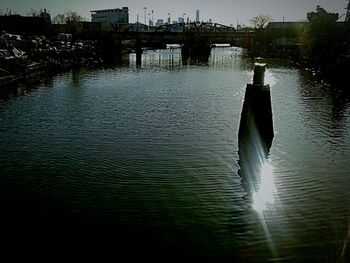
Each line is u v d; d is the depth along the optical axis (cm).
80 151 2177
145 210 1474
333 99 4012
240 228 1348
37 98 3994
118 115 3148
